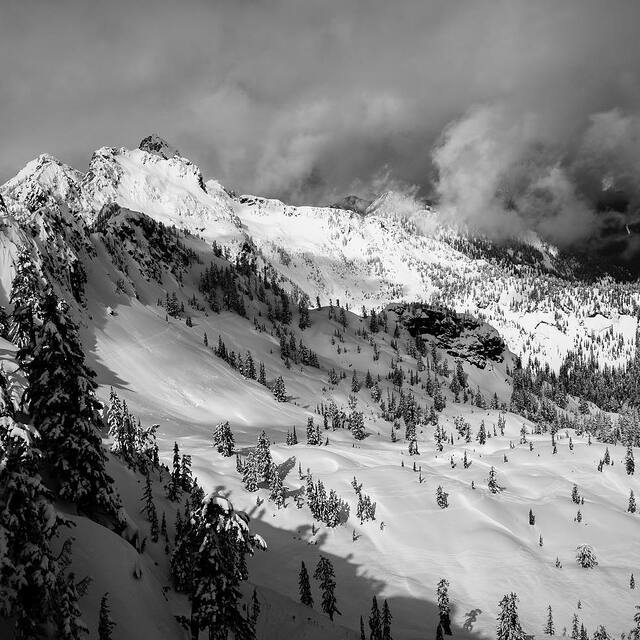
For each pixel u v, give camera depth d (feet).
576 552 421.18
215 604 104.22
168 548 161.48
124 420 258.78
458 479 556.51
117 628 101.60
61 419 119.03
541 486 561.43
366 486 474.49
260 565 318.86
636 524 478.59
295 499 406.41
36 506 82.53
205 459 440.04
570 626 326.03
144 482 229.66
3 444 81.00
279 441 603.67
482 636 293.43
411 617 303.68
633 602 356.79
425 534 410.31
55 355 118.32
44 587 79.82
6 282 524.52
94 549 113.09
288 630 198.90
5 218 588.50
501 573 371.97
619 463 652.89
